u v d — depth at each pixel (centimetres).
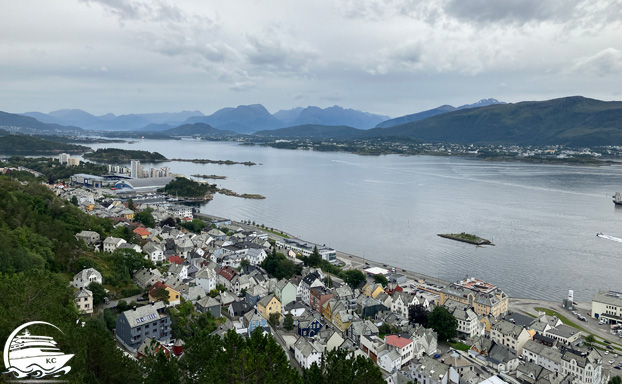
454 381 15350
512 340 18775
